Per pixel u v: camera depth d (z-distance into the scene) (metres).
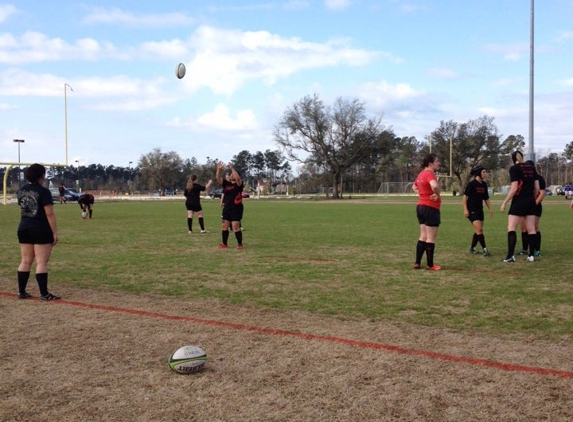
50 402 3.92
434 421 3.56
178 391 4.11
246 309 6.79
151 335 5.59
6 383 4.29
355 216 26.72
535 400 3.87
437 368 4.54
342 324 6.03
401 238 15.49
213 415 3.68
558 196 66.50
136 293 7.82
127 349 5.13
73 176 120.12
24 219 7.33
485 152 81.06
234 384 4.23
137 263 10.71
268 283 8.53
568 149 112.31
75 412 3.74
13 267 10.29
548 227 18.78
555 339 5.39
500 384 4.18
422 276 9.09
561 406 3.77
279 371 4.51
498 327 5.86
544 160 112.25
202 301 7.27
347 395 4.00
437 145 82.19
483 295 7.52
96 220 24.28
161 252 12.45
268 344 5.25
